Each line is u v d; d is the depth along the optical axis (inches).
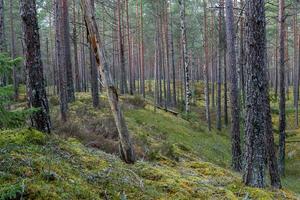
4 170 210.2
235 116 612.1
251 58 350.6
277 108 1555.1
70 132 440.8
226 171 451.8
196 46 2034.9
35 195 193.9
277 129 1302.9
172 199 261.1
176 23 1635.1
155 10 1521.9
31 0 316.5
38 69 318.3
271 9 1229.7
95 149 382.6
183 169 421.7
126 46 1876.2
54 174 221.6
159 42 1565.0
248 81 355.3
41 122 317.7
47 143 291.3
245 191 338.6
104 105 876.6
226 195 307.0
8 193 181.5
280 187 462.0
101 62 326.0
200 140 933.2
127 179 271.0
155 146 557.6
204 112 1507.1
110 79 328.8
